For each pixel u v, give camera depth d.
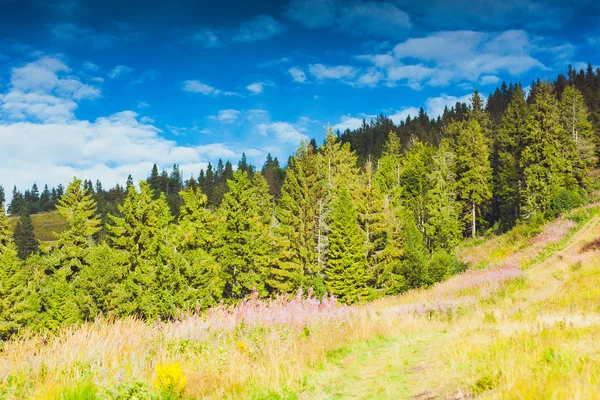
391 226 38.75
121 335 8.62
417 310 18.72
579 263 27.30
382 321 14.42
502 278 27.78
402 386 6.38
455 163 62.00
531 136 49.66
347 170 57.22
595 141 69.00
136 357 7.57
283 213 43.69
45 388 5.83
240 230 38.38
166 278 28.78
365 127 146.50
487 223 59.78
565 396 3.94
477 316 16.19
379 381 6.89
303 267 38.84
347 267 34.53
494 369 5.74
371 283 38.28
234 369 7.61
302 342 10.22
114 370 6.89
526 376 4.90
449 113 135.88
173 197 125.00
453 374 6.36
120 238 40.38
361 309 17.08
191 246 40.28
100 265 29.67
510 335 8.44
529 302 20.50
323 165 56.44
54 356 6.98
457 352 7.92
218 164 156.88
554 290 22.58
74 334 8.16
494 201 64.19
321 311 13.29
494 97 123.00
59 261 42.91
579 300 17.14
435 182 52.19
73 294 30.34
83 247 43.62
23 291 37.31
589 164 57.25
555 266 30.03
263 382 7.05
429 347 9.78
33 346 7.46
